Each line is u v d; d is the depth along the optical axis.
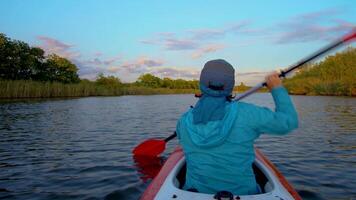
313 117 13.43
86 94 36.97
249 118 2.03
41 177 4.91
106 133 9.23
